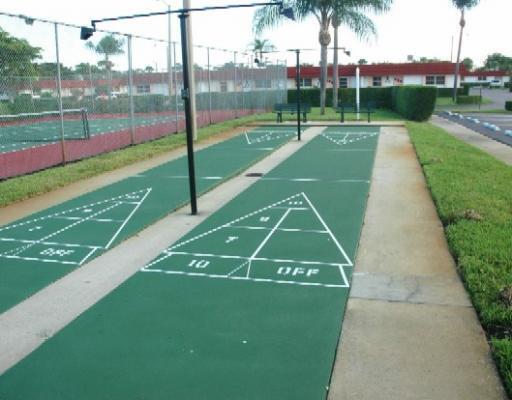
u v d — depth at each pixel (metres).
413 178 10.91
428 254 6.34
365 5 31.30
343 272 5.83
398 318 4.73
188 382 3.82
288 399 3.60
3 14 10.98
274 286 5.48
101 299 5.26
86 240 7.11
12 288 5.57
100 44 16.48
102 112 17.08
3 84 14.98
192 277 5.76
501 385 3.72
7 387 3.82
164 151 15.27
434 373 3.88
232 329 4.59
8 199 9.24
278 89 34.34
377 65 54.19
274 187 10.30
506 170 11.55
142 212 8.50
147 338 4.46
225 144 16.78
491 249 6.09
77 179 11.24
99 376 3.93
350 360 4.07
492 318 4.53
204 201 9.25
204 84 22.61
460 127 24.22
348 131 20.22
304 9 30.25
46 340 4.48
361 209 8.49
